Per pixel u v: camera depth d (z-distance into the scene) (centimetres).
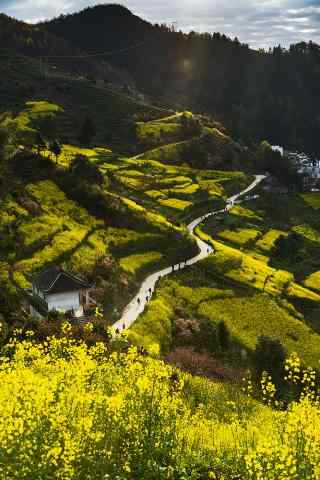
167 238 9725
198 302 7875
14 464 1278
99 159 14662
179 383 1783
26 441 1278
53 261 7488
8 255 7369
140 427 1532
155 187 13462
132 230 9650
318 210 16250
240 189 16138
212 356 6266
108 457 1395
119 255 8831
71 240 8200
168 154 17288
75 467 1359
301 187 19938
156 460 1516
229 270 9212
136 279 8312
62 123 17512
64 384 1599
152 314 6875
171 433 1563
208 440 1703
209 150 18175
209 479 1543
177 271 8919
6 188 9112
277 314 7869
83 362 1705
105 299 7175
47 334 3747
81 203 9694
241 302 8106
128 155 17212
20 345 1989
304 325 7694
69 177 10069
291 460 1328
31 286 6756
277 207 15550
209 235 11850
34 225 8238
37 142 11406
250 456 1333
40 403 1366
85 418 1365
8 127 13938
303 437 1404
